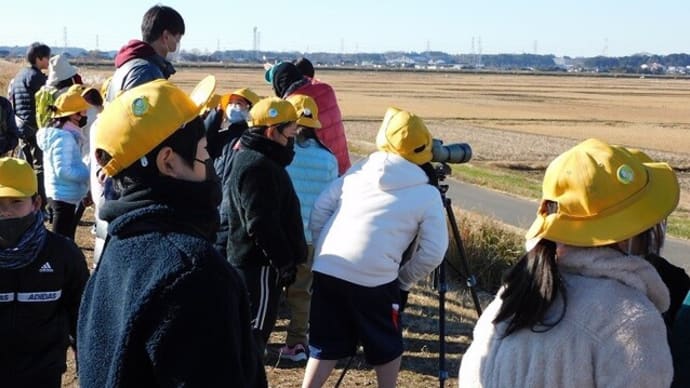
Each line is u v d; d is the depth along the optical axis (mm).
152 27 5242
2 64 53688
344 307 4438
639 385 2215
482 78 137625
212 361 1993
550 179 2453
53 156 7145
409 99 63688
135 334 2020
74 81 9578
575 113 53344
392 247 4387
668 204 2408
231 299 2072
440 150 4832
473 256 8453
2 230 3467
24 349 3541
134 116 2176
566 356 2307
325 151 5895
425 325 7000
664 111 58344
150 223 2160
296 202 4895
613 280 2355
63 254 3598
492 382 2457
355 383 5691
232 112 5668
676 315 2619
